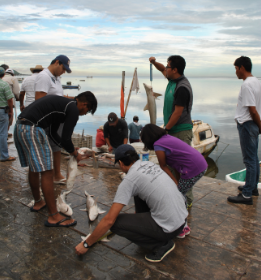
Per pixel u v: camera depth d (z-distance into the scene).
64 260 2.42
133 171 2.35
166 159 2.74
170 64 3.07
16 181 4.36
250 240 2.79
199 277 2.22
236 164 12.07
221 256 2.51
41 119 2.85
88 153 4.55
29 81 5.00
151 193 2.30
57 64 3.62
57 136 3.25
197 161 2.65
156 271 2.29
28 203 3.58
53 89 3.64
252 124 3.43
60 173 4.57
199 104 40.41
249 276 2.24
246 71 3.51
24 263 2.36
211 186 4.25
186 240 2.78
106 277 2.21
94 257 2.47
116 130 6.18
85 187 4.21
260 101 3.46
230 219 3.22
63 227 3.01
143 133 2.77
